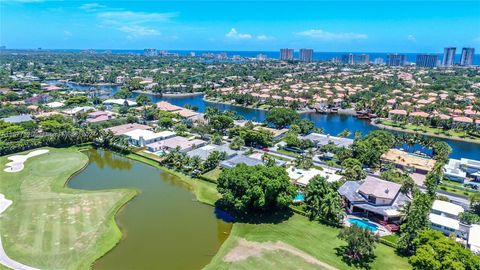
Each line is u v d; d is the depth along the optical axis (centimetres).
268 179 7694
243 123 16338
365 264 6144
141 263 6178
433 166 10319
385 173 9700
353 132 16538
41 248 6456
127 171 11031
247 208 7988
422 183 9625
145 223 7644
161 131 14938
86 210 8069
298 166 10638
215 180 9819
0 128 13475
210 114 17488
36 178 9938
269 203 7869
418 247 5928
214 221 7781
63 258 6191
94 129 13888
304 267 6041
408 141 12938
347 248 6625
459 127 16488
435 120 17162
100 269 5981
